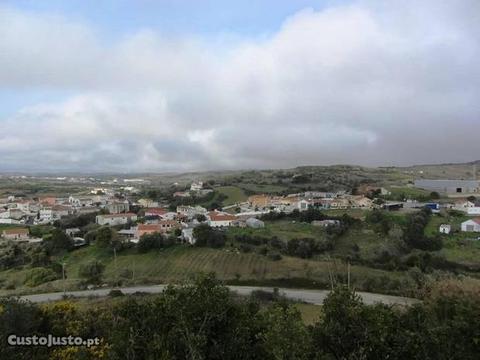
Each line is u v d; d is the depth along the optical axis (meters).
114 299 56.19
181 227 110.75
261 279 76.38
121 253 91.50
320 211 119.19
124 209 154.00
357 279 73.81
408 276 71.88
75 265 88.19
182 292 17.59
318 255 85.56
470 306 18.69
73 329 24.88
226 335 17.25
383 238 90.88
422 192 150.88
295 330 16.14
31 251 96.81
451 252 81.56
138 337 17.06
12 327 23.50
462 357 17.00
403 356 17.02
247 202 154.25
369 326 16.84
